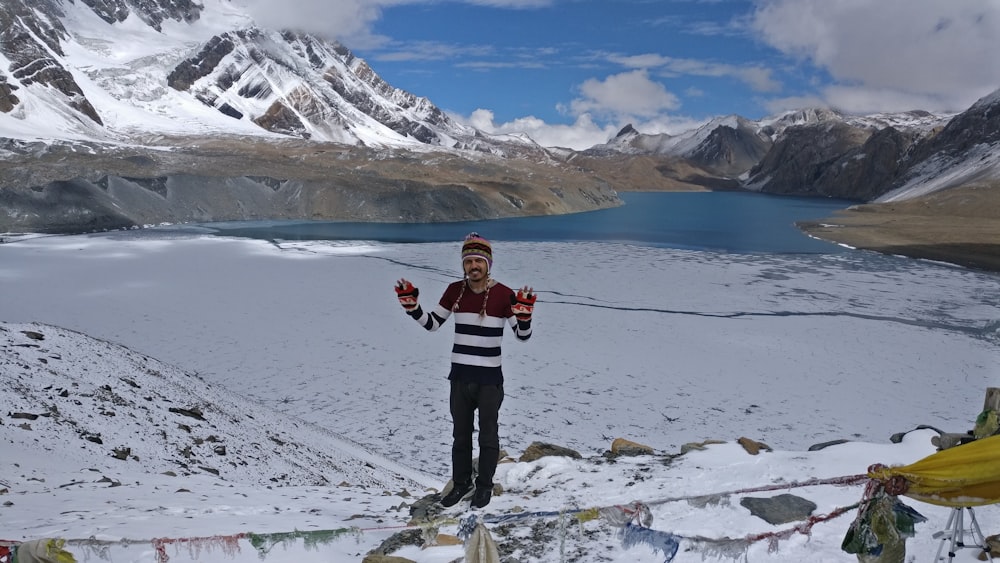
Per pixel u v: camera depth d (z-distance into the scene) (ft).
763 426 76.13
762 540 15.71
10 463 30.07
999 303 147.33
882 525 12.25
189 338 111.55
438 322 16.87
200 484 31.17
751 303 144.87
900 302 147.54
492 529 17.90
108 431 39.37
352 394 85.30
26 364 46.24
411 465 63.41
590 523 17.95
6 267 173.47
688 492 19.74
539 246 245.04
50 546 13.34
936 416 80.23
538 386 88.12
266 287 156.76
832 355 105.60
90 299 138.72
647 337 114.62
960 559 13.83
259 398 83.35
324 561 16.28
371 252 218.38
